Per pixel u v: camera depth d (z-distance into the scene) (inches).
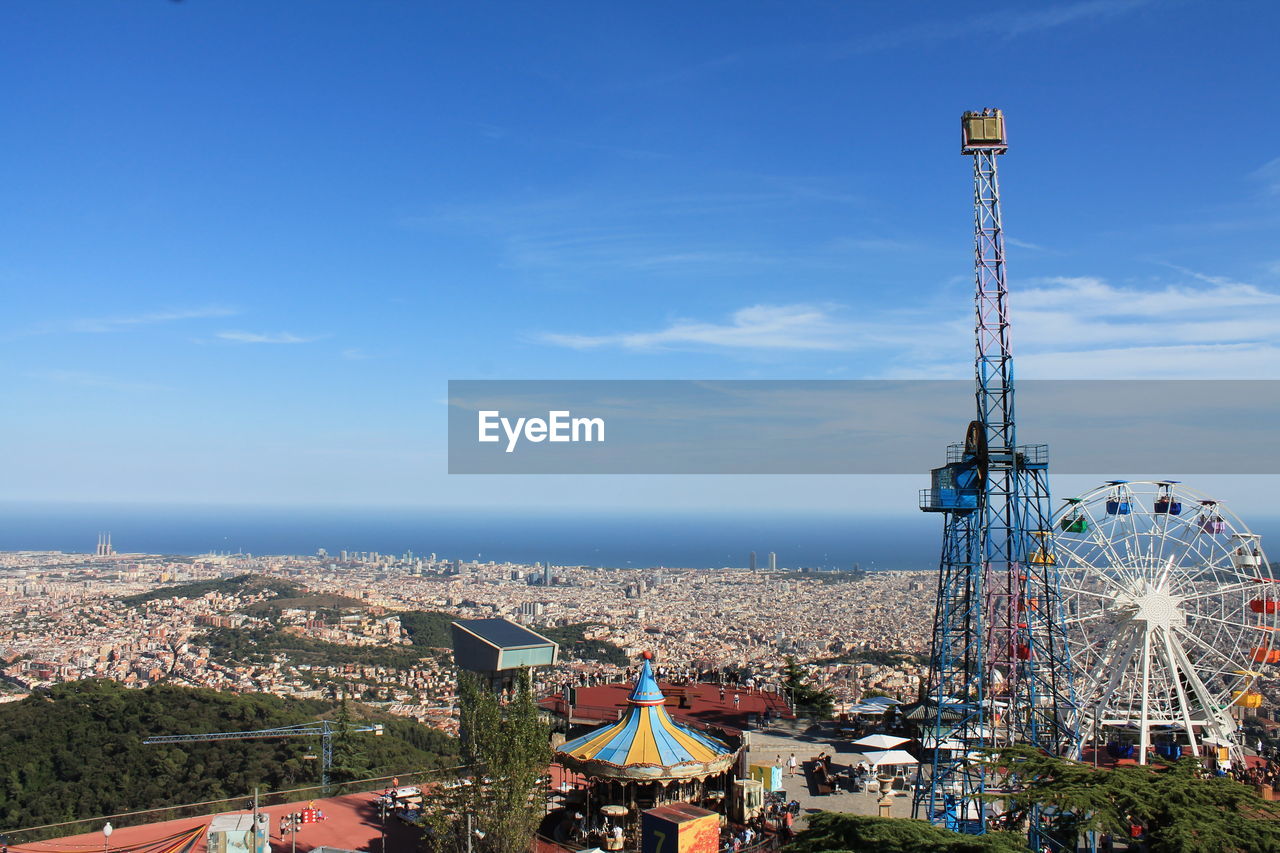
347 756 2647.6
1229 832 1061.1
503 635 1941.4
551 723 1754.4
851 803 1622.8
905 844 1049.5
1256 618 2111.2
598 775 1510.8
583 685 2486.5
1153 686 2166.6
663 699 1624.0
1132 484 2154.3
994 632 1745.8
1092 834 1221.7
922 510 1754.4
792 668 2439.7
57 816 2340.1
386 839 1585.9
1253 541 2140.7
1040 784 1194.0
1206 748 2066.9
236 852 1424.7
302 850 1534.2
